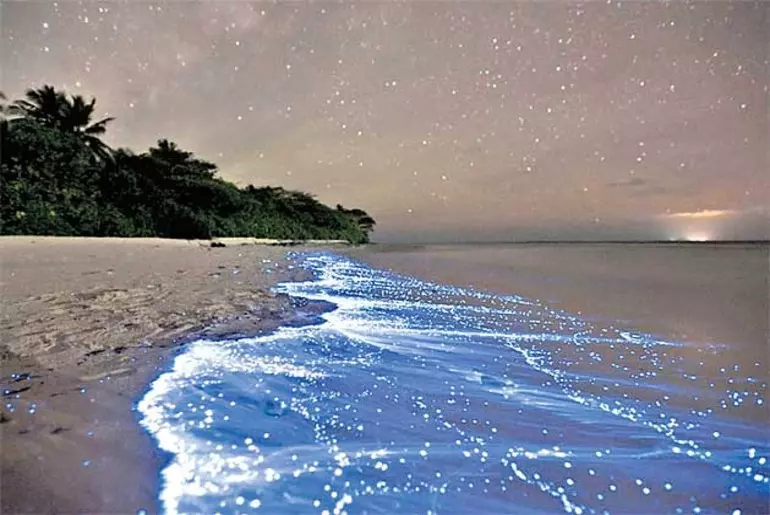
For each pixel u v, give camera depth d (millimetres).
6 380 1826
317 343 2646
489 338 3088
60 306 3328
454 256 17922
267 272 7000
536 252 23797
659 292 6426
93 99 16844
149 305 3516
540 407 1842
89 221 14461
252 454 1332
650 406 1909
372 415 1665
